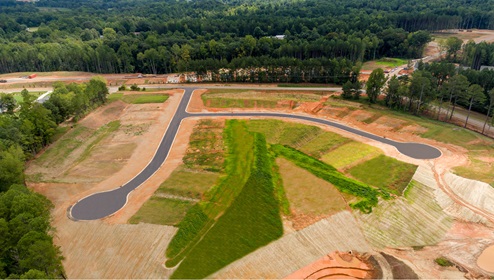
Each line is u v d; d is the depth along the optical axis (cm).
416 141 9800
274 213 7106
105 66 19088
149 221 6850
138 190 7912
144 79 17575
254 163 8806
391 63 18638
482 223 6931
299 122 11200
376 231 6744
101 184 8200
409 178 8050
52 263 5188
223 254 6141
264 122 11294
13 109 12225
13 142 8312
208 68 15838
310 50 17625
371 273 5891
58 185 8156
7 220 5716
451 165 8606
